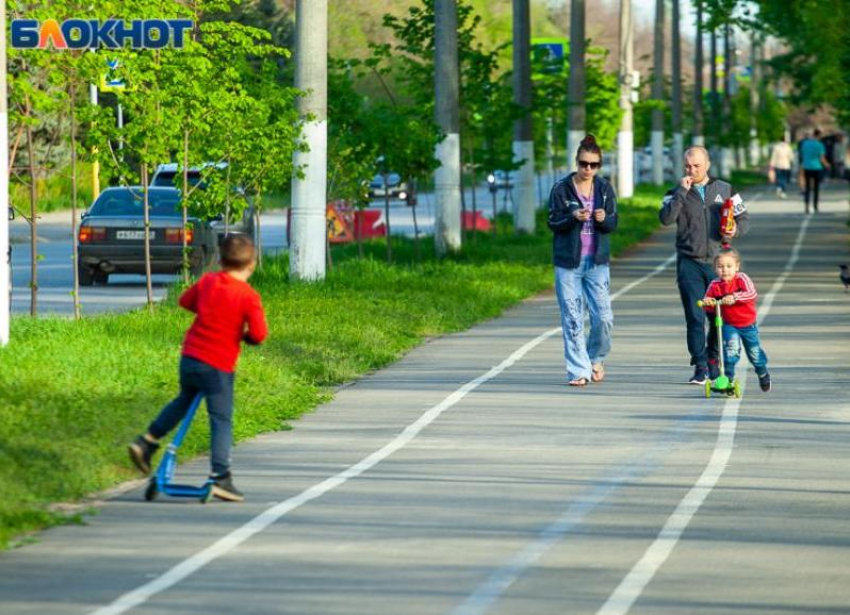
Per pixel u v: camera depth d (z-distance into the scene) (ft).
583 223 151.23
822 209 512.63
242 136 210.79
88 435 113.91
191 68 195.42
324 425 129.59
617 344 183.32
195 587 77.77
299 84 230.07
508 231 387.96
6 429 110.83
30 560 83.46
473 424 129.59
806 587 77.82
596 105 471.62
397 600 75.20
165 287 266.57
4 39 147.13
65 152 327.26
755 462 112.78
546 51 404.77
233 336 99.50
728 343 144.66
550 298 248.73
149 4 184.75
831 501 99.35
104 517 94.73
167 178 287.48
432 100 318.04
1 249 148.05
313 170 232.12
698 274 149.07
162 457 107.34
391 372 162.30
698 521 93.45
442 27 297.53
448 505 97.91
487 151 354.95
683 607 73.92
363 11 615.57
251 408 131.34
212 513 95.76
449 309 214.90
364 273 247.09
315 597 75.66
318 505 97.96
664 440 121.70
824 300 232.94
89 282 269.44
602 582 78.74
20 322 167.94
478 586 77.87
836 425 128.67
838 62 370.32
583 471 109.40
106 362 144.25
